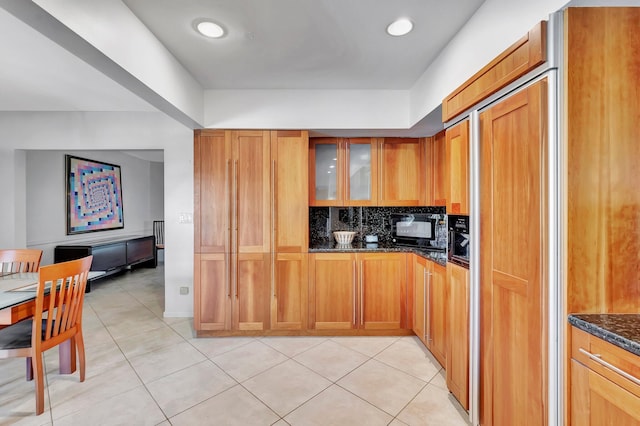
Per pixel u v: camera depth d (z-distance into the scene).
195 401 1.90
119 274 5.63
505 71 1.36
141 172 6.52
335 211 3.57
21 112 3.47
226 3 1.63
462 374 1.75
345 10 1.69
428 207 3.46
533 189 1.22
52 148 3.47
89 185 5.14
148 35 1.87
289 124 2.83
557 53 1.14
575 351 1.10
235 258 2.87
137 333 2.97
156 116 3.45
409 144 3.18
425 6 1.66
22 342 1.83
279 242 2.88
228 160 2.86
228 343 2.74
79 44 1.37
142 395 1.96
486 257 1.52
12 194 3.50
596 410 1.01
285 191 2.88
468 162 1.66
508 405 1.37
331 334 2.91
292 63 2.33
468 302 1.67
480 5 1.64
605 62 1.13
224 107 2.82
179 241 3.42
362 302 2.89
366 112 2.85
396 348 2.64
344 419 1.74
